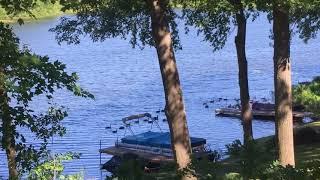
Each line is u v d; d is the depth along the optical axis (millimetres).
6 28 11875
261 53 82562
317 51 83312
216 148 34031
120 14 16547
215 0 12109
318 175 7336
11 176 12031
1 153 28562
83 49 98562
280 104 13320
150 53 90625
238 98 52656
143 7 14477
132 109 50094
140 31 17812
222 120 45188
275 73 13359
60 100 52625
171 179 7922
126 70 73750
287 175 7090
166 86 11805
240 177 7473
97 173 28312
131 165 7594
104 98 55031
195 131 41656
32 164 12219
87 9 13070
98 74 70750
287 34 13078
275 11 12875
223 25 17031
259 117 44844
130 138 30438
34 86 11789
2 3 11523
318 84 33375
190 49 91125
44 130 12773
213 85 60219
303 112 37719
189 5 12711
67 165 29094
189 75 67250
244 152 7465
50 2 12188
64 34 19172
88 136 39438
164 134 31047
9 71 11727
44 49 94938
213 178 7527
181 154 11711
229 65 73812
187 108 49719
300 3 10656
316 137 21250
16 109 12023
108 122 44625
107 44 106875
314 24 23359
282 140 13297
